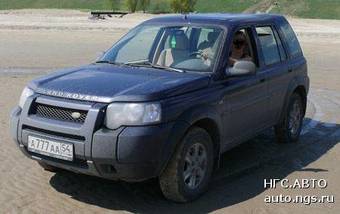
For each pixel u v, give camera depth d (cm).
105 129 476
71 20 4150
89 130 473
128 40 653
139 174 480
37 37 2481
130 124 474
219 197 550
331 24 4328
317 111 1002
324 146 759
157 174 491
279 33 728
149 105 478
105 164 477
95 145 471
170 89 502
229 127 584
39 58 1725
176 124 495
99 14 5228
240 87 595
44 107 509
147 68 579
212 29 611
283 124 738
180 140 505
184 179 518
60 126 486
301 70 767
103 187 567
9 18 4231
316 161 686
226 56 585
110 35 2708
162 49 609
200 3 8706
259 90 639
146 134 471
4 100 1015
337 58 1909
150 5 8062
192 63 579
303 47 2272
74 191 554
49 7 8506
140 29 663
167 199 533
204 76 552
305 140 790
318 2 8275
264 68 661
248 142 769
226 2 8719
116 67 584
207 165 547
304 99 790
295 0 8419
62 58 1739
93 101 485
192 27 620
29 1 8900
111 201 530
